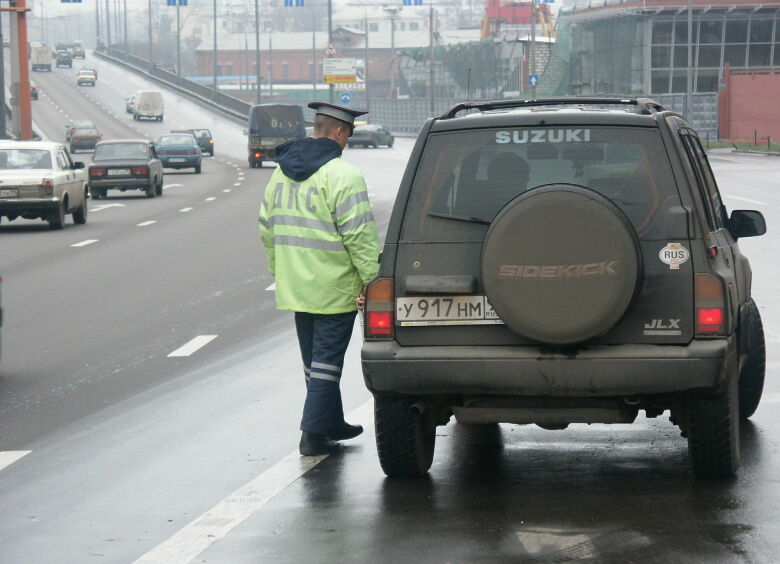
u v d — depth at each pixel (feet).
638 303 37.88
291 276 45.83
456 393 38.81
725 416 39.17
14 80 324.80
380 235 141.69
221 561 33.37
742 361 45.83
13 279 110.73
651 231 38.01
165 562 33.47
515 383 38.11
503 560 32.55
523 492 39.93
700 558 32.45
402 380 38.81
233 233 156.66
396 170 337.93
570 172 38.68
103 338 78.02
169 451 47.67
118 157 243.40
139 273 114.21
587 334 36.83
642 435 48.78
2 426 53.21
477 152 39.19
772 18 534.78
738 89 527.81
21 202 164.04
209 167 400.06
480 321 38.68
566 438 48.49
